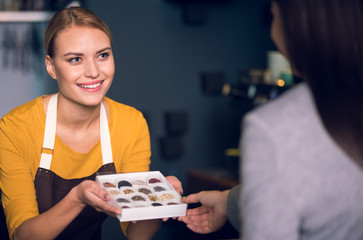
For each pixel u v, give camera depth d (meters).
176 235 2.74
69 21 1.32
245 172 0.75
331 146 0.73
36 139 1.46
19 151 1.44
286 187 0.72
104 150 1.53
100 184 1.27
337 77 0.73
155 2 3.88
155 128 3.99
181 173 4.10
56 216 1.21
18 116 1.45
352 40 0.73
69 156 1.49
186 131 4.03
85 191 1.14
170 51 3.97
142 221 1.44
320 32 0.74
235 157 3.65
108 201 1.18
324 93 0.73
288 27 0.77
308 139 0.73
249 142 0.75
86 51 1.32
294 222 0.72
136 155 1.63
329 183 0.73
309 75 0.76
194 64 4.05
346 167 0.73
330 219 0.74
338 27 0.73
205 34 4.05
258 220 0.72
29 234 1.25
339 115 0.72
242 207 0.76
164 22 3.93
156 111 3.98
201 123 4.11
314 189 0.72
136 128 1.61
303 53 0.76
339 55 0.73
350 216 0.74
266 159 0.73
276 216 0.71
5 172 1.42
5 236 1.69
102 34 1.35
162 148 3.99
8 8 3.89
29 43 4.21
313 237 0.76
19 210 1.35
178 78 4.02
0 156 1.43
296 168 0.72
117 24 3.81
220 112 4.15
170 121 3.93
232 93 3.90
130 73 3.88
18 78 4.23
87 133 1.51
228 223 1.72
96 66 1.34
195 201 1.21
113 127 1.55
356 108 0.72
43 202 1.49
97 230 1.61
